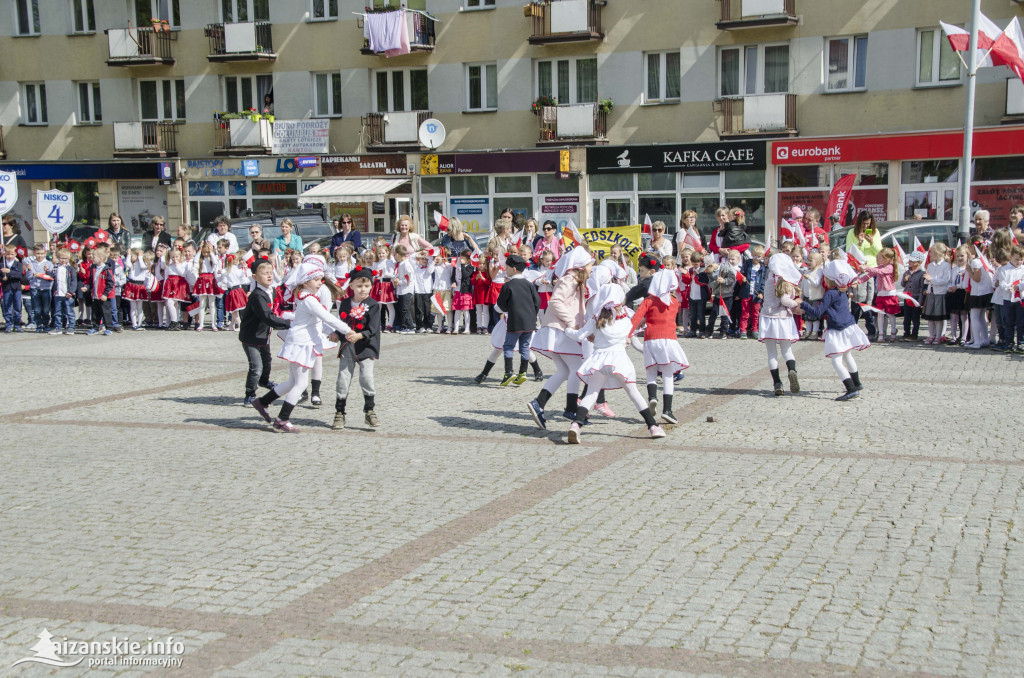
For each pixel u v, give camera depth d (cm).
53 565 619
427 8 3250
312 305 979
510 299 1250
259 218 2452
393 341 1780
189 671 470
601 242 1950
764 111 2858
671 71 3012
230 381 1347
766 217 2905
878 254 1625
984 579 567
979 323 1533
